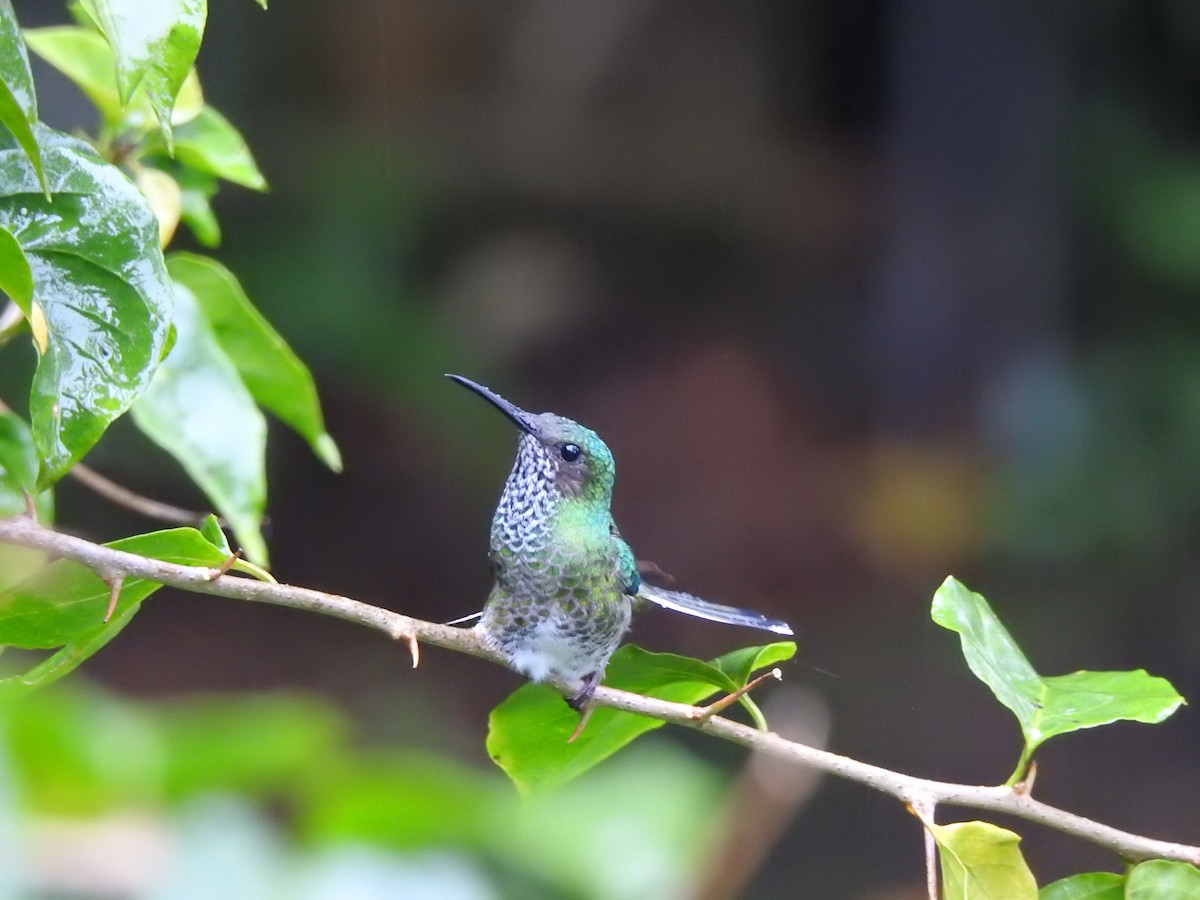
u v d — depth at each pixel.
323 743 1.31
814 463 18.34
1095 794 13.52
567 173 19.83
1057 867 12.70
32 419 2.96
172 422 4.17
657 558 16.69
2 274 2.82
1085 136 18.34
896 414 18.98
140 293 3.06
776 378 19.59
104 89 4.16
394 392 16.31
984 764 13.63
